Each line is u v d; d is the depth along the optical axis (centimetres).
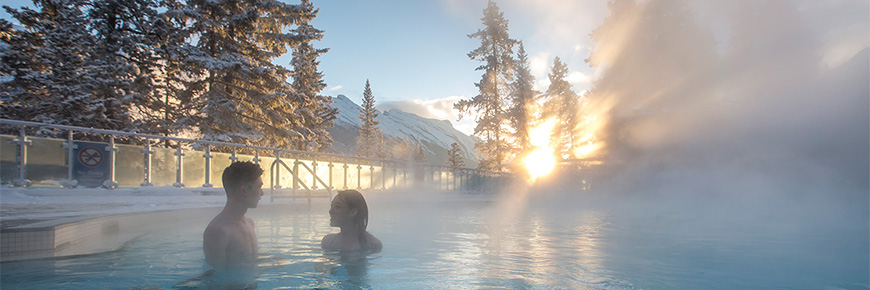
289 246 411
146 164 923
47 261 314
